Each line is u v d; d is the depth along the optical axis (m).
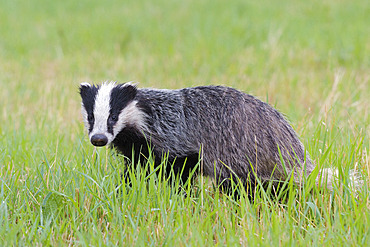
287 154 12.46
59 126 18.61
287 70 26.33
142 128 13.12
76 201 11.77
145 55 30.03
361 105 19.03
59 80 25.95
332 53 28.33
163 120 13.16
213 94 13.12
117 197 12.18
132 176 11.90
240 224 11.13
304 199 11.48
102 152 14.27
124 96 12.84
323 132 15.11
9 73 27.56
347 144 13.72
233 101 12.82
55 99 22.34
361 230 10.37
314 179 11.64
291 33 32.62
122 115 12.73
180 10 40.62
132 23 36.50
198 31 33.94
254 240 9.95
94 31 34.91
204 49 30.31
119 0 45.44
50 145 15.88
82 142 14.91
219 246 10.03
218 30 34.16
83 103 13.12
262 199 12.01
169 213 11.25
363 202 10.89
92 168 12.35
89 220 11.00
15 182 12.45
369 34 31.81
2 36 34.44
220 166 12.72
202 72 26.31
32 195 11.88
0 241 10.41
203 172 13.42
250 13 38.59
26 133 17.42
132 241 10.34
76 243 10.43
